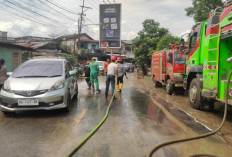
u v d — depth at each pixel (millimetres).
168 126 5137
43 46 35906
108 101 8375
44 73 6680
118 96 9766
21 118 5820
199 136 4391
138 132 4664
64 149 3770
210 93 5898
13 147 3850
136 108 7148
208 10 21094
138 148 3814
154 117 5965
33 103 5730
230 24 4961
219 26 5512
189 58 8211
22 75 6582
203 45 6703
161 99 9219
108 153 3605
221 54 5512
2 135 4469
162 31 31438
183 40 8641
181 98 9758
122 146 3896
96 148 3805
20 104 5707
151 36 30578
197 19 21609
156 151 3703
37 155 3531
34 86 5863
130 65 39406
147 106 7527
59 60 7602
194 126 5172
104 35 34812
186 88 8508
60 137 4348
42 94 5809
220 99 5492
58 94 5984
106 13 34625
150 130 4809
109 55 50500
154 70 14414
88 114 6230
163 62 11758
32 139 4242
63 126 5078
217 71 5566
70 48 49062
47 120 5598
